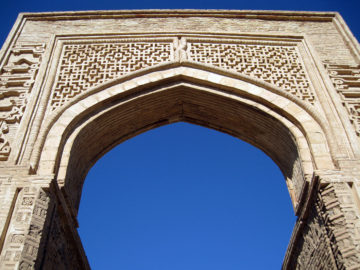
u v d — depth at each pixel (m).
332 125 11.21
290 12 15.59
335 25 15.28
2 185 9.49
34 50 13.57
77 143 11.39
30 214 8.88
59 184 10.16
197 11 15.55
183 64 13.19
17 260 8.05
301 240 11.01
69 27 14.83
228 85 12.56
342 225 8.86
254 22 15.36
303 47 14.19
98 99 12.02
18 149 10.42
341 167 9.98
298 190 11.59
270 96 12.25
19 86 12.42
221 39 14.27
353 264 8.25
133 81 12.62
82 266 11.12
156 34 14.30
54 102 11.91
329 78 12.88
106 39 14.15
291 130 11.47
